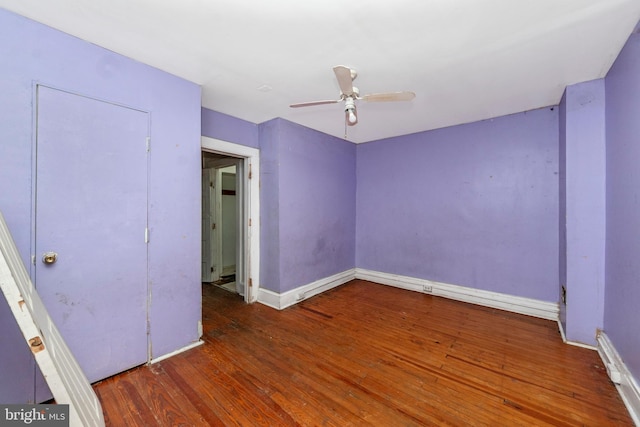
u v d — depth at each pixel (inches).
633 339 67.6
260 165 139.9
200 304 97.5
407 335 104.5
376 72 87.2
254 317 121.3
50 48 65.6
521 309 124.6
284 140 132.6
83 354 71.9
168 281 88.3
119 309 78.0
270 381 77.1
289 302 135.5
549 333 105.0
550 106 116.6
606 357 82.3
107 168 74.9
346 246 176.1
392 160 166.9
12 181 61.1
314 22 63.7
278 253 131.8
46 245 65.6
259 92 102.4
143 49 74.8
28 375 63.0
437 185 149.3
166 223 87.4
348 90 79.0
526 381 76.6
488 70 86.0
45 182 65.4
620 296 76.3
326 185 158.7
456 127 142.2
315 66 83.9
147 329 83.8
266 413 65.4
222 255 196.2
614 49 74.1
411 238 159.9
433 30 66.6
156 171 84.7
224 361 86.7
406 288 161.6
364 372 81.4
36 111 64.0
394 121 136.1
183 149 91.2
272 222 134.3
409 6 58.4
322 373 80.9
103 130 74.1
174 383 75.8
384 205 171.0
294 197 138.6
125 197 78.4
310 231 148.4
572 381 76.2
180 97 90.3
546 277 119.0
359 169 182.9
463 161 140.5
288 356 89.9
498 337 102.4
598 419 63.0
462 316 121.9
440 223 148.8
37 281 64.4
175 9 59.4
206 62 81.6
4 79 59.9
